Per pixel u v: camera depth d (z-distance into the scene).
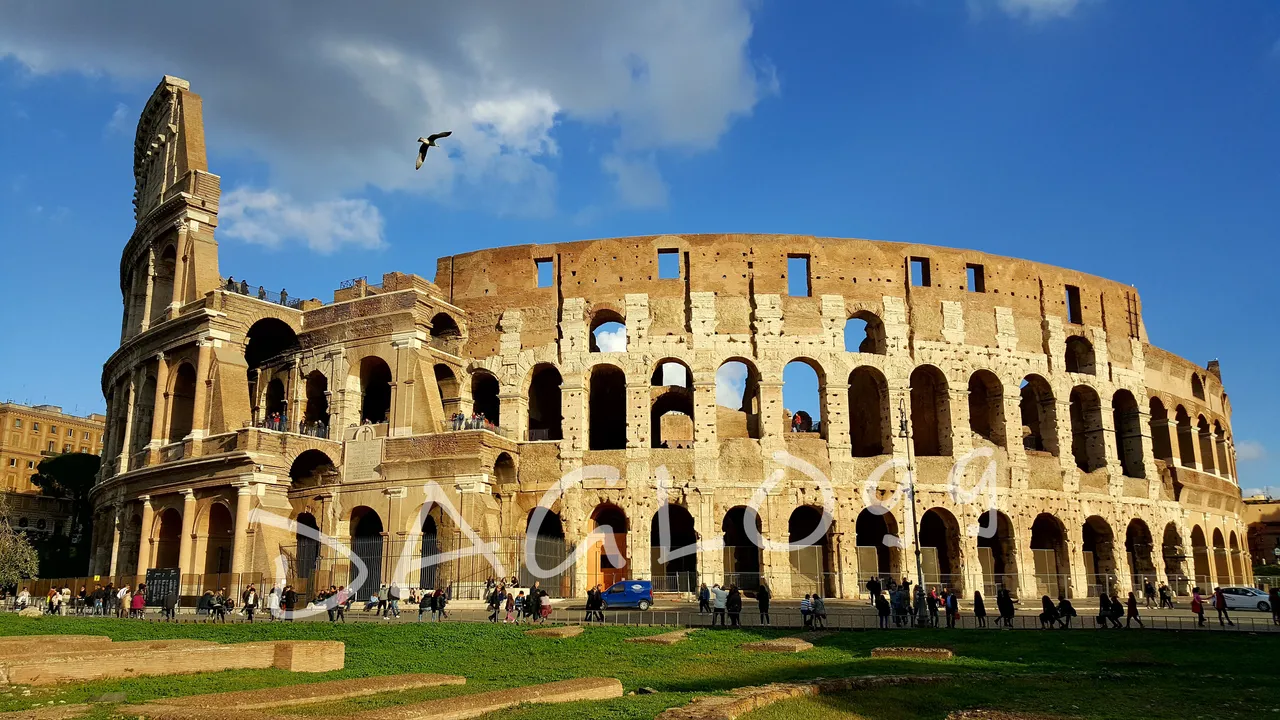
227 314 74.75
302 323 78.12
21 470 176.25
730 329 75.00
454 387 76.25
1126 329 86.94
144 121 94.81
